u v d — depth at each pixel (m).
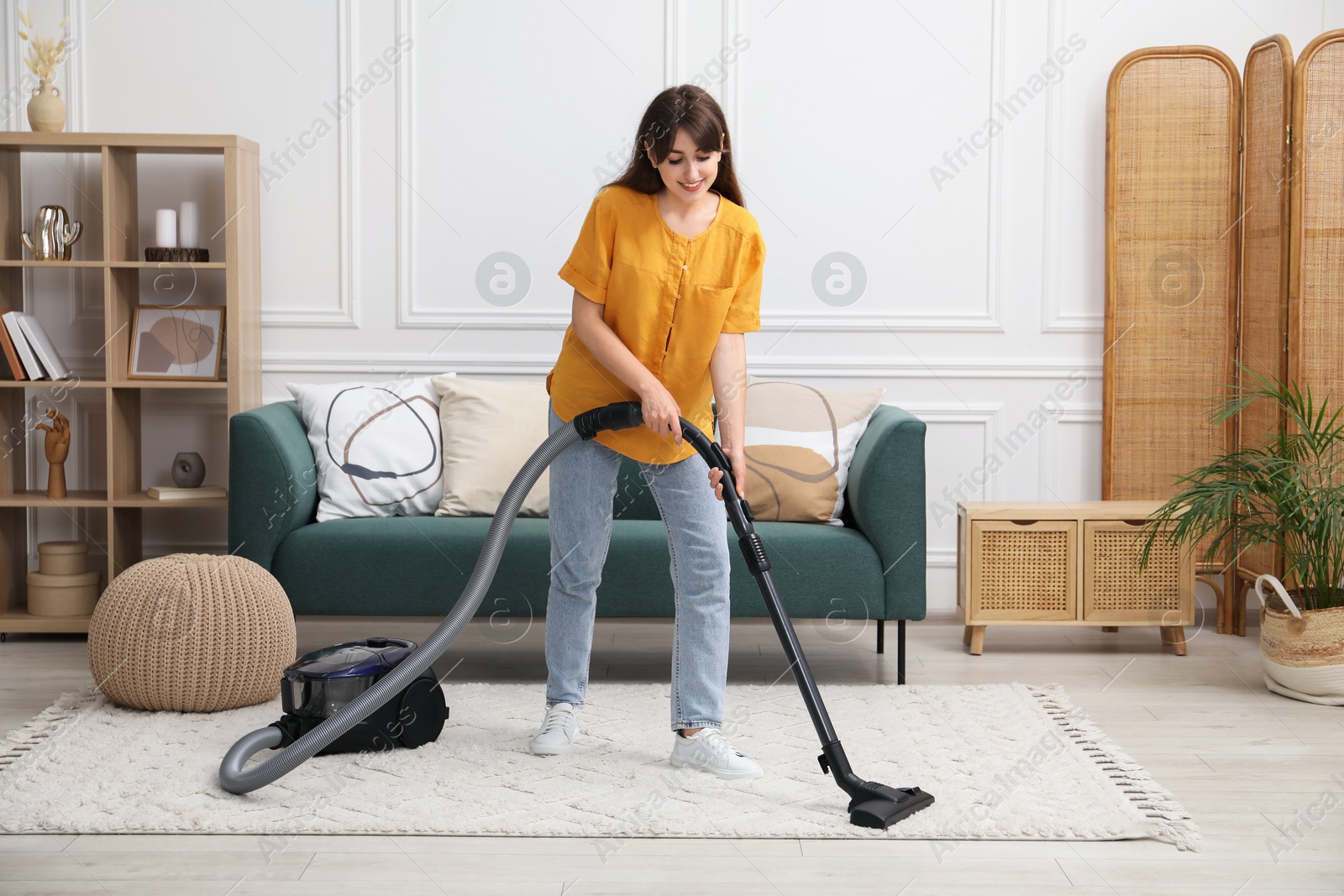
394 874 1.74
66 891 1.67
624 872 1.75
